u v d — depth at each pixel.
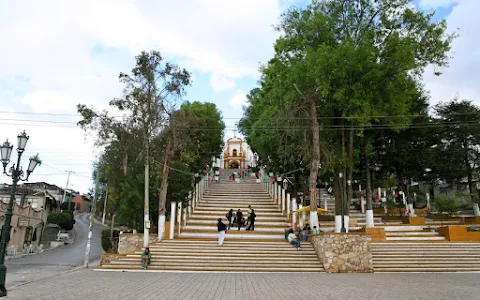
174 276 15.43
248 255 19.27
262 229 25.59
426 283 12.98
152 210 24.98
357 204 36.56
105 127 23.06
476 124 30.92
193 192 28.62
